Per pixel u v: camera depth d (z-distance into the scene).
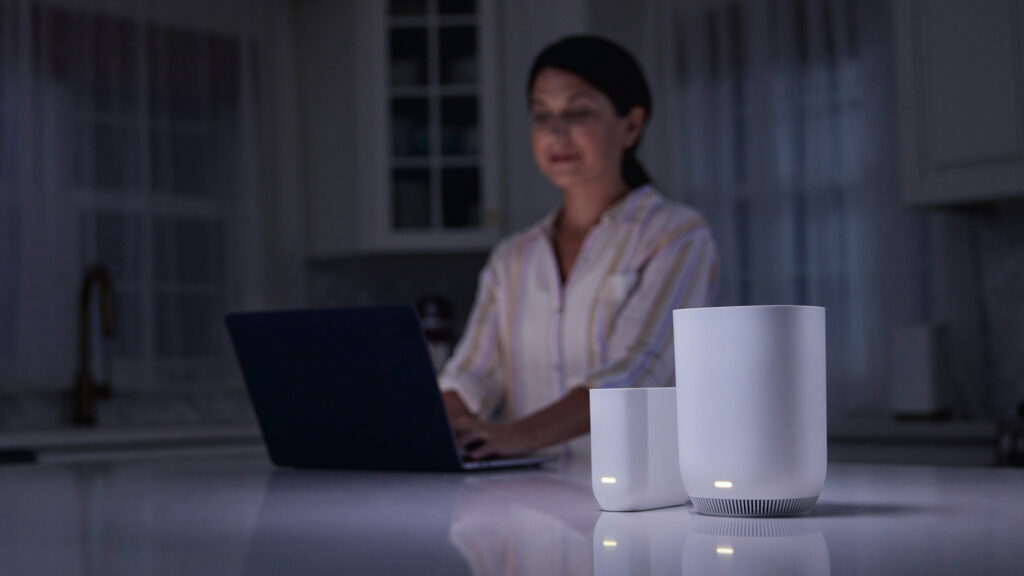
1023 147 2.70
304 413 1.21
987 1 2.76
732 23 3.54
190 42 3.68
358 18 3.71
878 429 2.75
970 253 3.10
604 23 3.58
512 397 1.77
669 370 1.53
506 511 0.73
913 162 2.90
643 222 1.67
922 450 2.70
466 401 1.70
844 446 2.80
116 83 3.49
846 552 0.51
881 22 3.22
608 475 0.72
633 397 0.72
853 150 3.27
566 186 1.75
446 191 3.65
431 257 3.96
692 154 3.58
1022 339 2.94
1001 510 0.68
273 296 3.86
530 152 3.61
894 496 0.78
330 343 1.15
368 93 3.68
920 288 3.17
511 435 1.25
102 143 3.46
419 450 1.13
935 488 0.84
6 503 0.86
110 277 3.43
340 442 1.19
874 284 3.21
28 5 3.32
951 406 3.05
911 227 3.17
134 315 3.47
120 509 0.80
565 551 0.54
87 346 3.28
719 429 0.67
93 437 2.80
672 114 3.60
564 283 1.76
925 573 0.45
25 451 2.57
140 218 3.50
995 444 2.48
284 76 3.91
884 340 3.19
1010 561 0.48
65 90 3.41
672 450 0.74
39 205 3.31
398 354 1.10
